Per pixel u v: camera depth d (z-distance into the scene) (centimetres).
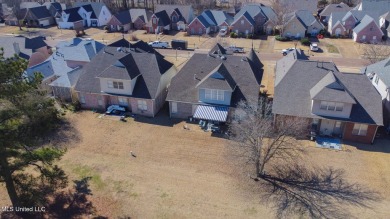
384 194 3647
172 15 11381
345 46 9294
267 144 4341
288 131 4128
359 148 4462
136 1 14975
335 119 4494
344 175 3944
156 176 3972
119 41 6650
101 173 4038
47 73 6341
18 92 2616
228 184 3822
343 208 3447
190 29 10806
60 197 3653
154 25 10944
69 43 7375
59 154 3180
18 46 7062
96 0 14375
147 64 5516
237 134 4294
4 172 2866
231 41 9994
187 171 4050
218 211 3444
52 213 3441
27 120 2806
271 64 7781
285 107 4709
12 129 2677
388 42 9025
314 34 10362
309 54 8600
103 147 4547
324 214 3372
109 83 5303
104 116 5356
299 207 3469
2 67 2519
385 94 5012
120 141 4681
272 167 4084
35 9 12312
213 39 10131
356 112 4488
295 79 4919
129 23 11581
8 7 13212
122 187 3803
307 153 4341
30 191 3206
